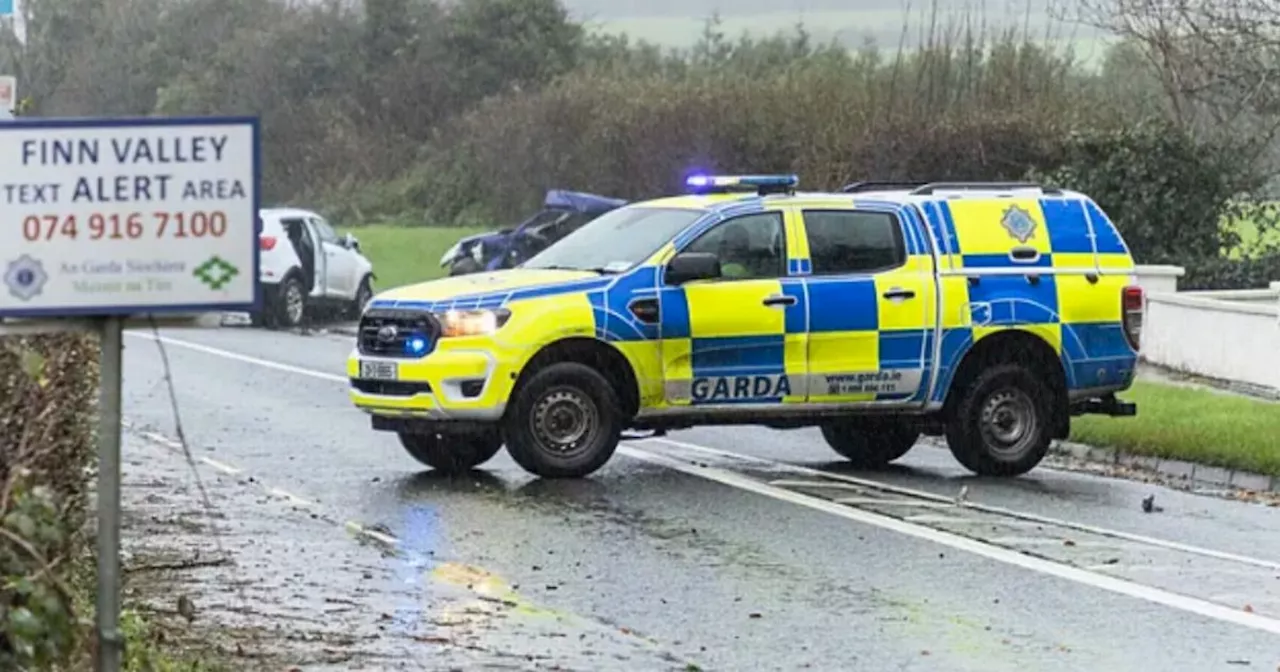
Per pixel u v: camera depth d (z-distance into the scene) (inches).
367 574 510.0
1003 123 1601.9
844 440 784.3
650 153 1909.4
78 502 353.4
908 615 472.4
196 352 1288.1
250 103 2802.7
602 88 2060.8
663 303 696.4
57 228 249.1
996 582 515.8
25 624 255.0
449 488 674.8
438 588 493.7
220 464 729.0
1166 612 479.2
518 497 653.9
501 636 433.7
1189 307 1128.2
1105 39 1718.8
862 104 1699.1
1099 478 746.8
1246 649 439.5
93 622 300.5
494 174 2215.8
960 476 743.1
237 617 444.8
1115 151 1460.4
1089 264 764.0
